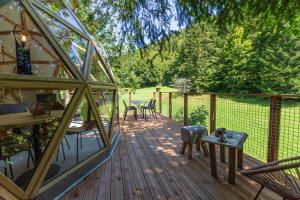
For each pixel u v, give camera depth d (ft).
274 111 10.37
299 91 47.85
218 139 9.75
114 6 9.90
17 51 10.25
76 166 9.84
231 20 7.82
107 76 16.06
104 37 27.04
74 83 9.55
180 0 7.95
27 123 8.15
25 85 7.14
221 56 56.29
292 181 6.11
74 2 15.39
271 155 10.63
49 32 9.32
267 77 50.62
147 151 14.15
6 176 7.30
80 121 11.10
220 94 14.64
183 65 59.06
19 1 9.24
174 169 10.89
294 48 47.34
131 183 9.45
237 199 7.95
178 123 24.91
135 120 27.35
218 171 10.51
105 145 12.98
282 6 7.23
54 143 8.44
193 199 8.03
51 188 8.16
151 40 8.93
